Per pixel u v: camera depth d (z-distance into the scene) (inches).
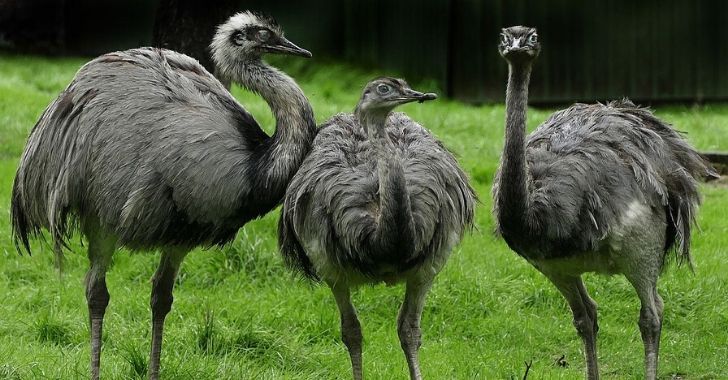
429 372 468.1
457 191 410.9
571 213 412.2
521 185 398.6
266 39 420.5
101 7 1567.4
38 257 595.2
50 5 1551.4
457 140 922.1
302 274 428.1
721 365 493.7
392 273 394.9
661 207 433.7
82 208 409.7
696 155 459.8
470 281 564.4
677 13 1305.4
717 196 746.2
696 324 538.6
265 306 533.0
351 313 418.6
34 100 995.3
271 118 902.4
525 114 398.0
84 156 402.9
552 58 1341.0
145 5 1558.8
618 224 418.3
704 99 1304.1
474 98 1378.0
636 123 445.7
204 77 426.9
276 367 466.0
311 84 1296.8
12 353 451.2
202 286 569.6
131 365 442.9
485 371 472.7
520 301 558.6
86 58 1509.6
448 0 1382.9
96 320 413.1
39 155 414.6
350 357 456.8
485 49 1370.6
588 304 460.1
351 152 402.3
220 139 404.8
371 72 1389.0
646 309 434.6
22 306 536.4
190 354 466.0
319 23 1466.5
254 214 412.8
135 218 398.6
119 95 405.1
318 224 396.2
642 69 1317.7
